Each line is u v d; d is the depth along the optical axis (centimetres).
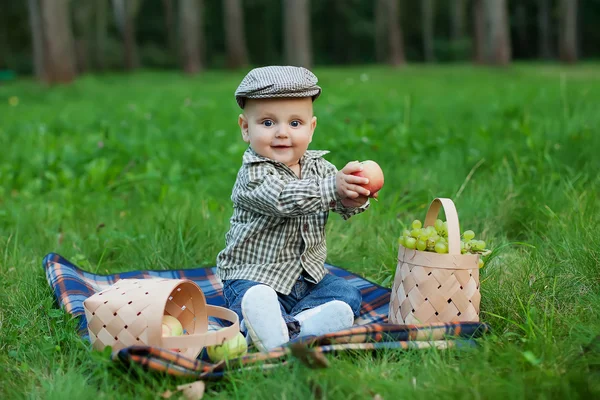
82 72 3020
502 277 322
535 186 445
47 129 852
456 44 3984
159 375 226
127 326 241
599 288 300
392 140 610
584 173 480
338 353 241
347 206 274
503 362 235
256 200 281
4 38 3734
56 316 282
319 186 269
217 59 4197
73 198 507
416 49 4597
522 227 405
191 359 238
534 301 295
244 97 293
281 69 289
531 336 252
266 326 255
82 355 253
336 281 302
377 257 375
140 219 452
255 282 291
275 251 295
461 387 212
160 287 252
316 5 4459
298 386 216
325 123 708
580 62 3309
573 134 561
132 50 3228
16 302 312
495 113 819
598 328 258
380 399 211
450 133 646
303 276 303
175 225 405
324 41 4569
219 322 305
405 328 254
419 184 485
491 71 2155
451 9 4550
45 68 1838
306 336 249
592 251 320
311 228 300
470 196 444
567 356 239
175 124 861
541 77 1742
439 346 248
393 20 2978
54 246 407
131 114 1002
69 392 221
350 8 4453
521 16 4588
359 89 1379
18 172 581
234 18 2741
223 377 229
